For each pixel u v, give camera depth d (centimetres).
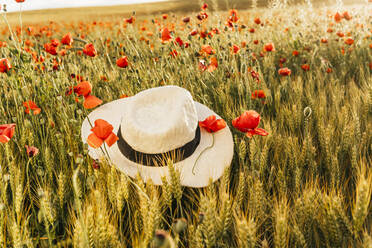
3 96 277
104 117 254
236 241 153
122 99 262
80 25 823
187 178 192
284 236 129
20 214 150
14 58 249
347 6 620
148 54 425
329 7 617
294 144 205
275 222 150
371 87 252
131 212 170
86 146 180
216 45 363
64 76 288
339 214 134
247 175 185
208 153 210
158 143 190
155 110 210
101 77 330
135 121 198
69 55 357
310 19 621
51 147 224
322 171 206
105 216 145
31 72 258
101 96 319
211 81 331
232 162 215
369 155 214
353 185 190
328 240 140
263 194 165
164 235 87
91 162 187
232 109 280
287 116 257
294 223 144
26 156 203
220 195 160
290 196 182
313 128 254
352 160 186
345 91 343
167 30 337
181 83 318
